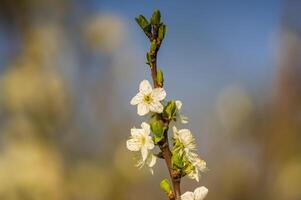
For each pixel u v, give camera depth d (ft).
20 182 4.44
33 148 4.50
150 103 1.89
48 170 4.50
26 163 4.47
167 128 1.90
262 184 4.49
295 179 4.26
